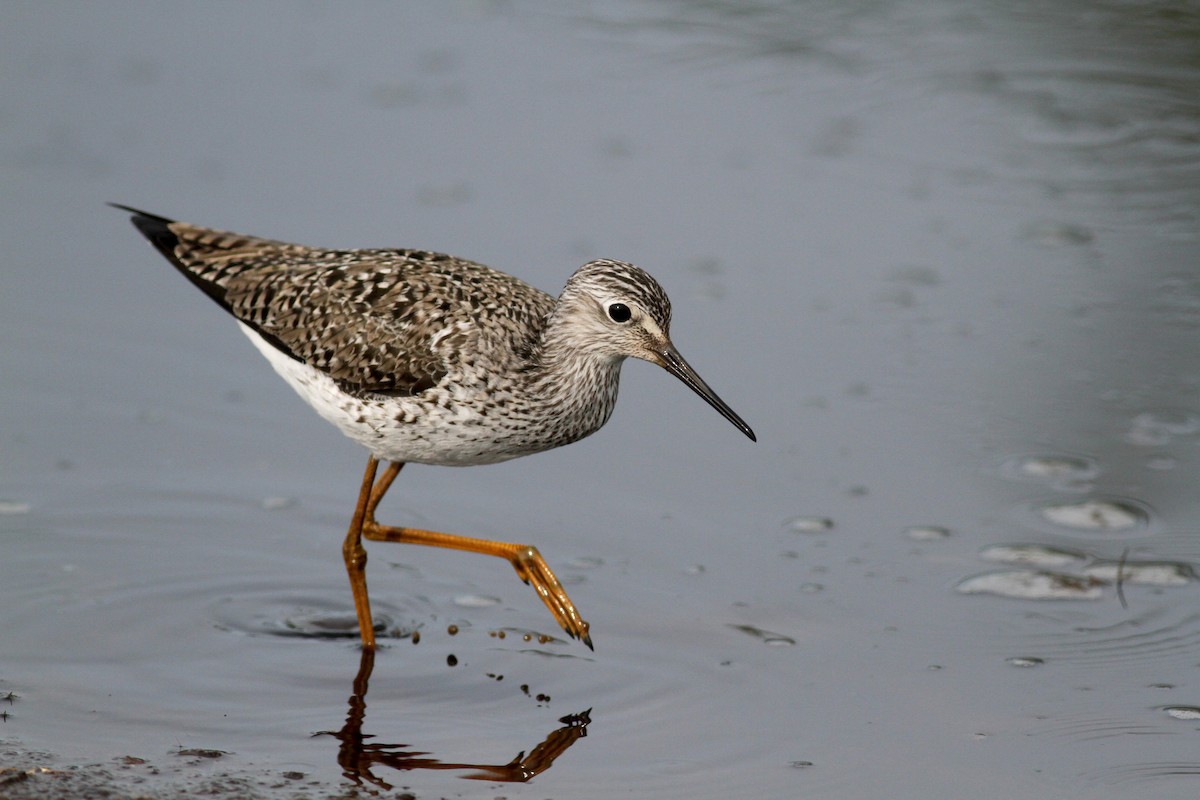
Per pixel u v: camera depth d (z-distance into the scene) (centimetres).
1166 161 1756
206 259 1185
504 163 1736
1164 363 1425
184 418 1351
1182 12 1967
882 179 1734
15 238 1582
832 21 2030
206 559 1160
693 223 1645
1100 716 959
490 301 1088
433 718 964
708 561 1162
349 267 1116
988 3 2041
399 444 1088
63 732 925
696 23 2030
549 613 1114
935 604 1102
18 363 1405
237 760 903
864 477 1273
